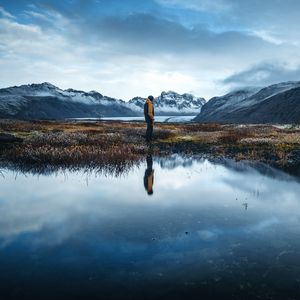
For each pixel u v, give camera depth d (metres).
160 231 6.42
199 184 10.90
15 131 32.31
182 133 34.34
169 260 5.17
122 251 5.47
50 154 15.56
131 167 14.53
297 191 9.85
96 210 7.83
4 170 13.30
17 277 4.59
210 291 4.33
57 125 46.62
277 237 6.14
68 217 7.29
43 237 6.06
